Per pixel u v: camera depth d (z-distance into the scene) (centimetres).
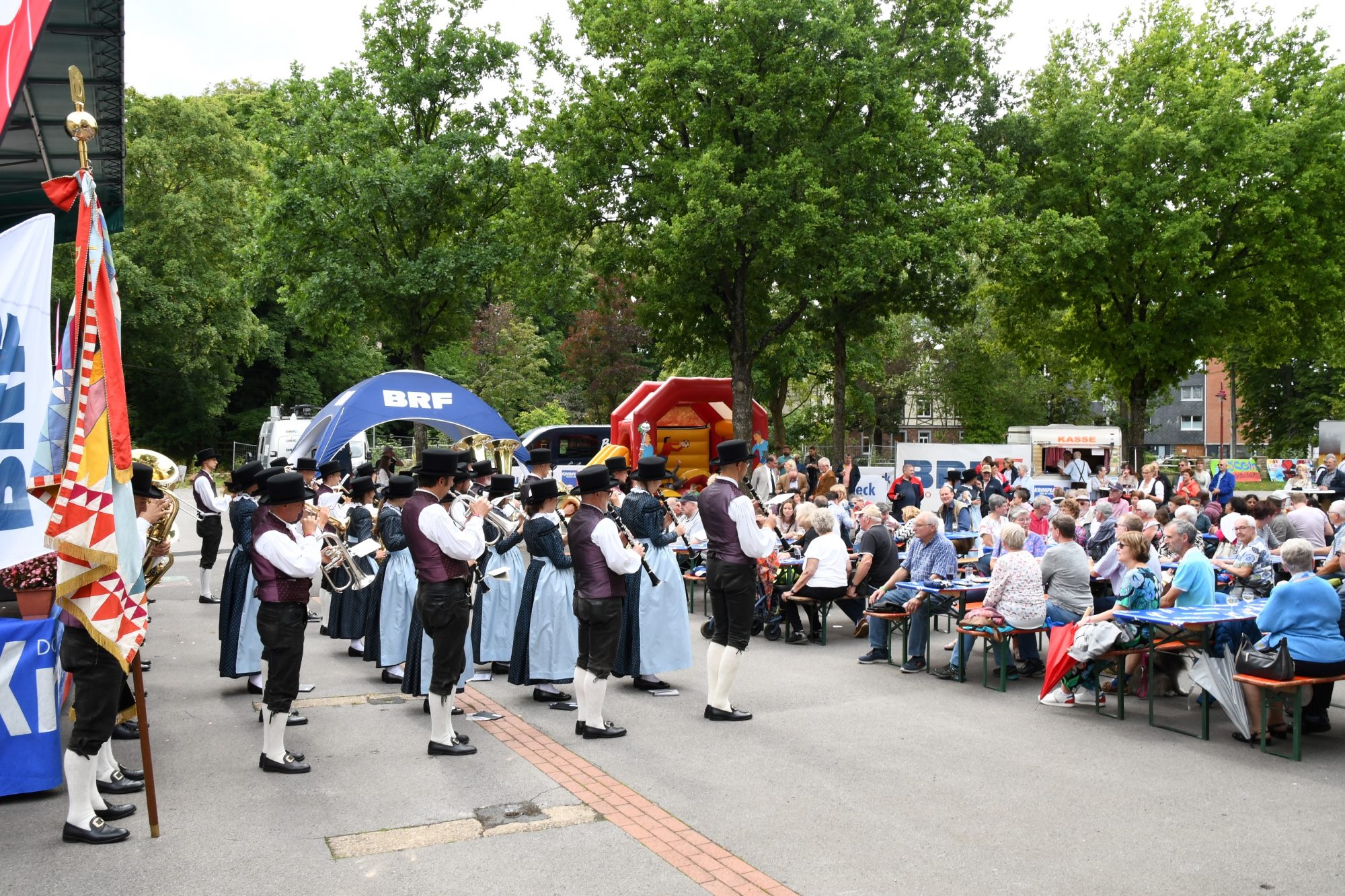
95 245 520
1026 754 657
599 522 693
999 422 4278
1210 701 736
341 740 688
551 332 4800
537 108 2358
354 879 456
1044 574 870
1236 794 579
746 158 2077
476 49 2292
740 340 2222
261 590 612
